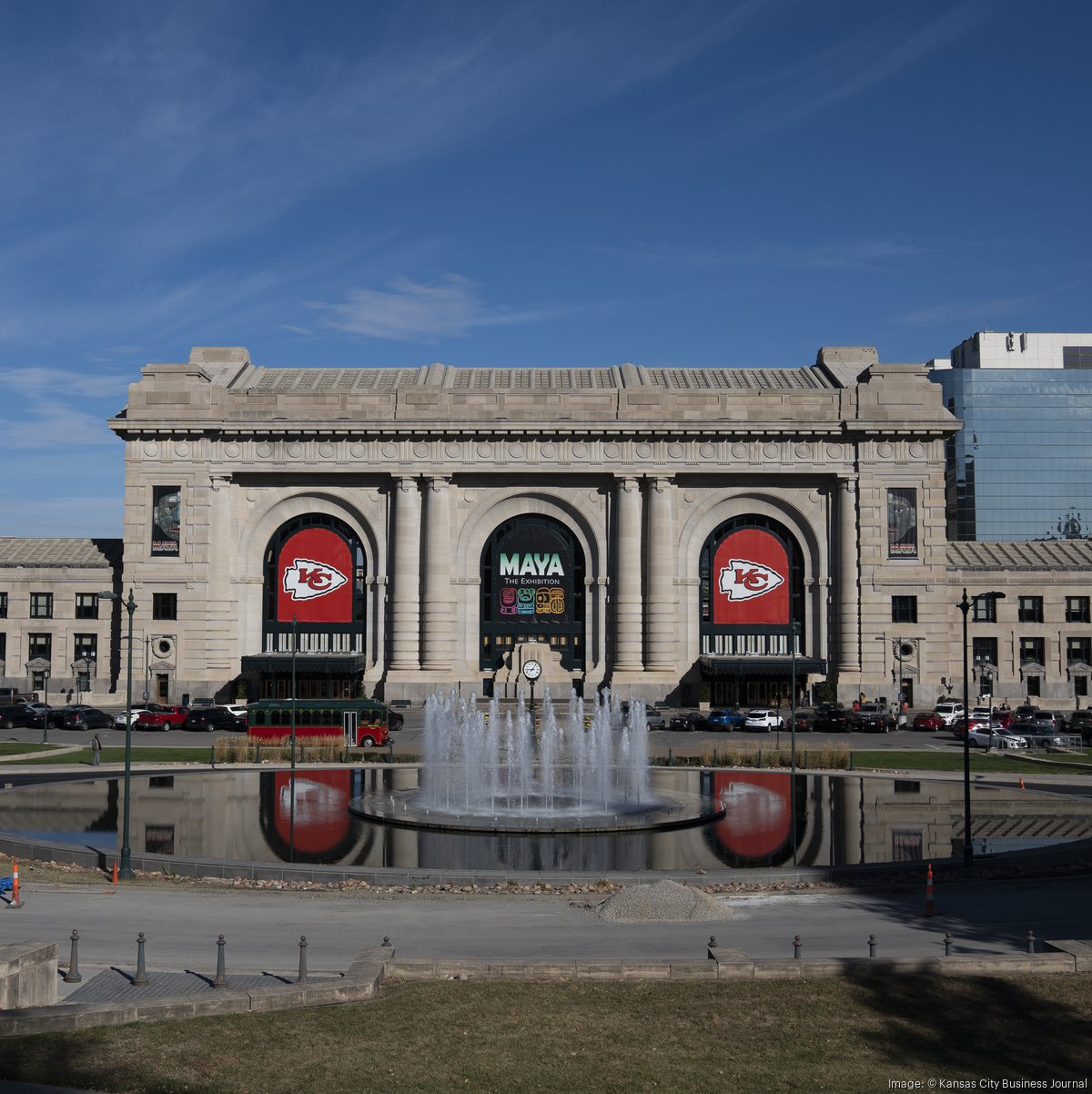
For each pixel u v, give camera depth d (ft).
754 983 71.20
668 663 305.94
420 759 211.00
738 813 148.97
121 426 304.50
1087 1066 59.52
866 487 307.37
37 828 133.59
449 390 308.60
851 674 305.32
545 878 105.60
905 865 110.93
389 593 309.83
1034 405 540.11
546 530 314.14
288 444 307.78
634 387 311.47
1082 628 321.52
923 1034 63.31
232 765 197.88
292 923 89.86
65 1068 57.77
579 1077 57.77
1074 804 159.53
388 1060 59.41
